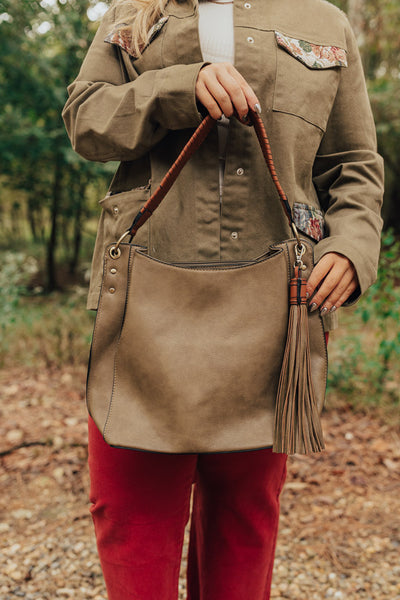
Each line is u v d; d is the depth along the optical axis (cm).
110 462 106
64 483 267
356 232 105
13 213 1308
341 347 370
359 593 189
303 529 228
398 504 244
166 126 101
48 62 722
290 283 98
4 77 729
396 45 787
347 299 105
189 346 96
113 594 111
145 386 97
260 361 97
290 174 106
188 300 96
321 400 101
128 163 114
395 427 318
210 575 120
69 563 208
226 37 106
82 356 464
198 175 105
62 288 936
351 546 215
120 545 109
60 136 756
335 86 112
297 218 107
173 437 95
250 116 96
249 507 113
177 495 110
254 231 106
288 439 96
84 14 711
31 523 235
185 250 105
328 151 118
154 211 106
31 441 310
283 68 106
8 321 475
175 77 98
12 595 190
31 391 392
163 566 110
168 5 110
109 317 98
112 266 98
